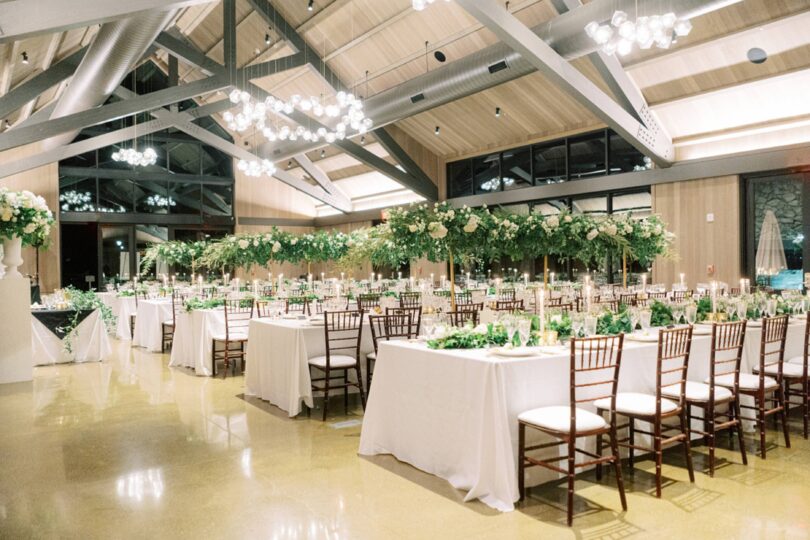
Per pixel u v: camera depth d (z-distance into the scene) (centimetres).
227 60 1219
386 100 1253
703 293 831
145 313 1012
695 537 296
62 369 796
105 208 1792
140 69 1877
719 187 1062
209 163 1964
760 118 995
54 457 427
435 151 1628
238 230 1986
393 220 631
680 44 959
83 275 1750
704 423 454
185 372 773
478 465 344
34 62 1125
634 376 402
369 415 431
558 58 916
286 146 1623
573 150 1324
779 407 438
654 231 840
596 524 311
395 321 590
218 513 328
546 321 434
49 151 1372
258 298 856
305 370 542
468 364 356
